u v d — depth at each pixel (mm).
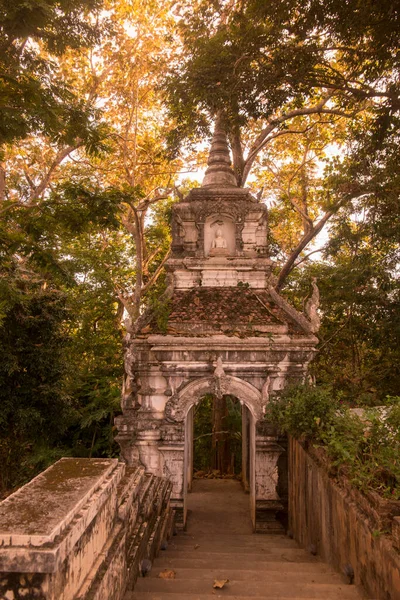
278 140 24703
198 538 12203
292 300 24578
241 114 15016
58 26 11727
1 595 2906
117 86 22484
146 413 13477
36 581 2912
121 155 23656
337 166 19500
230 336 13172
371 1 11625
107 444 19078
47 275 19938
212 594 5934
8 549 2900
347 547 6863
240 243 15055
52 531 3029
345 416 8383
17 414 16609
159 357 13125
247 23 14445
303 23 13281
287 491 12969
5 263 14266
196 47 15555
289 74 14445
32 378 17125
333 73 16688
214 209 15008
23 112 10906
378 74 13984
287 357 13164
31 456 17188
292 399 11055
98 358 23969
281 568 7828
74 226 13367
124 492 5672
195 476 19469
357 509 6414
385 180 16828
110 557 4355
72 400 18938
